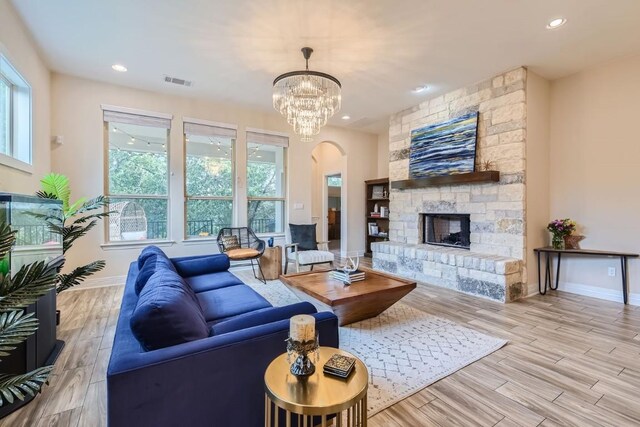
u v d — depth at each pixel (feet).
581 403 5.88
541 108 13.30
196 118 15.89
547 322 9.92
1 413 5.42
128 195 14.56
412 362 7.44
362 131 22.82
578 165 12.94
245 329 4.64
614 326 9.54
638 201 11.46
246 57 11.46
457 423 5.35
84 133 13.39
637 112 11.44
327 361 4.21
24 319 4.50
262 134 17.98
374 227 22.85
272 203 18.86
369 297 8.81
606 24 9.39
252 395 4.39
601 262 12.41
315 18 9.07
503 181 13.05
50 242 8.13
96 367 7.14
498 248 13.30
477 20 9.16
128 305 5.94
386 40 10.26
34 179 10.71
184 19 9.16
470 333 9.08
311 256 15.96
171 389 3.79
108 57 11.50
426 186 16.05
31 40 10.23
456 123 14.64
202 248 16.19
